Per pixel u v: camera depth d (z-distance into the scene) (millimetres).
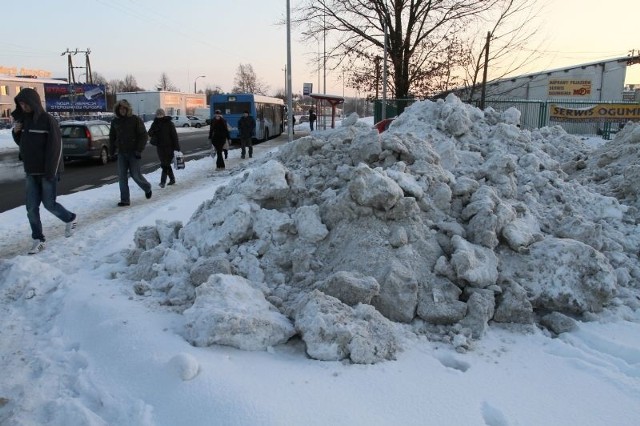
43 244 6582
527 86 35656
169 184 12625
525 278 4316
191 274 4352
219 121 15883
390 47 25562
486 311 3883
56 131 6504
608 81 34906
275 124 36906
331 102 31000
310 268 4465
